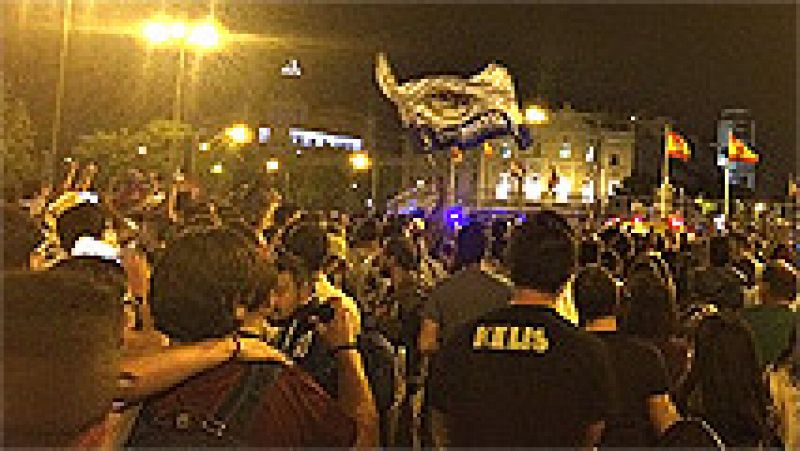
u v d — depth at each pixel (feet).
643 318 15.64
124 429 10.31
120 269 12.16
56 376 8.84
